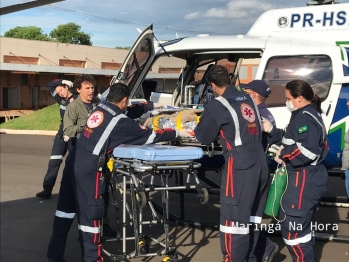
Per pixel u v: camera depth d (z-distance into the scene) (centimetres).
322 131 348
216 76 352
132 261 426
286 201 354
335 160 485
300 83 351
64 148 659
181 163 347
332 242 478
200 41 537
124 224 373
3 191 714
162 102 620
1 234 509
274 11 559
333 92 474
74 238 501
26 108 2623
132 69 512
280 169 357
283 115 485
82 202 360
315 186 349
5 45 2705
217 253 448
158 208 526
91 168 356
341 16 524
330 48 479
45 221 557
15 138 1477
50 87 615
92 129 358
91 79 482
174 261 385
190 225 513
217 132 341
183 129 382
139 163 340
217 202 652
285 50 495
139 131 360
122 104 370
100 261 368
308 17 541
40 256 444
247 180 334
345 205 593
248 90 397
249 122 340
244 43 516
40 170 897
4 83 2539
